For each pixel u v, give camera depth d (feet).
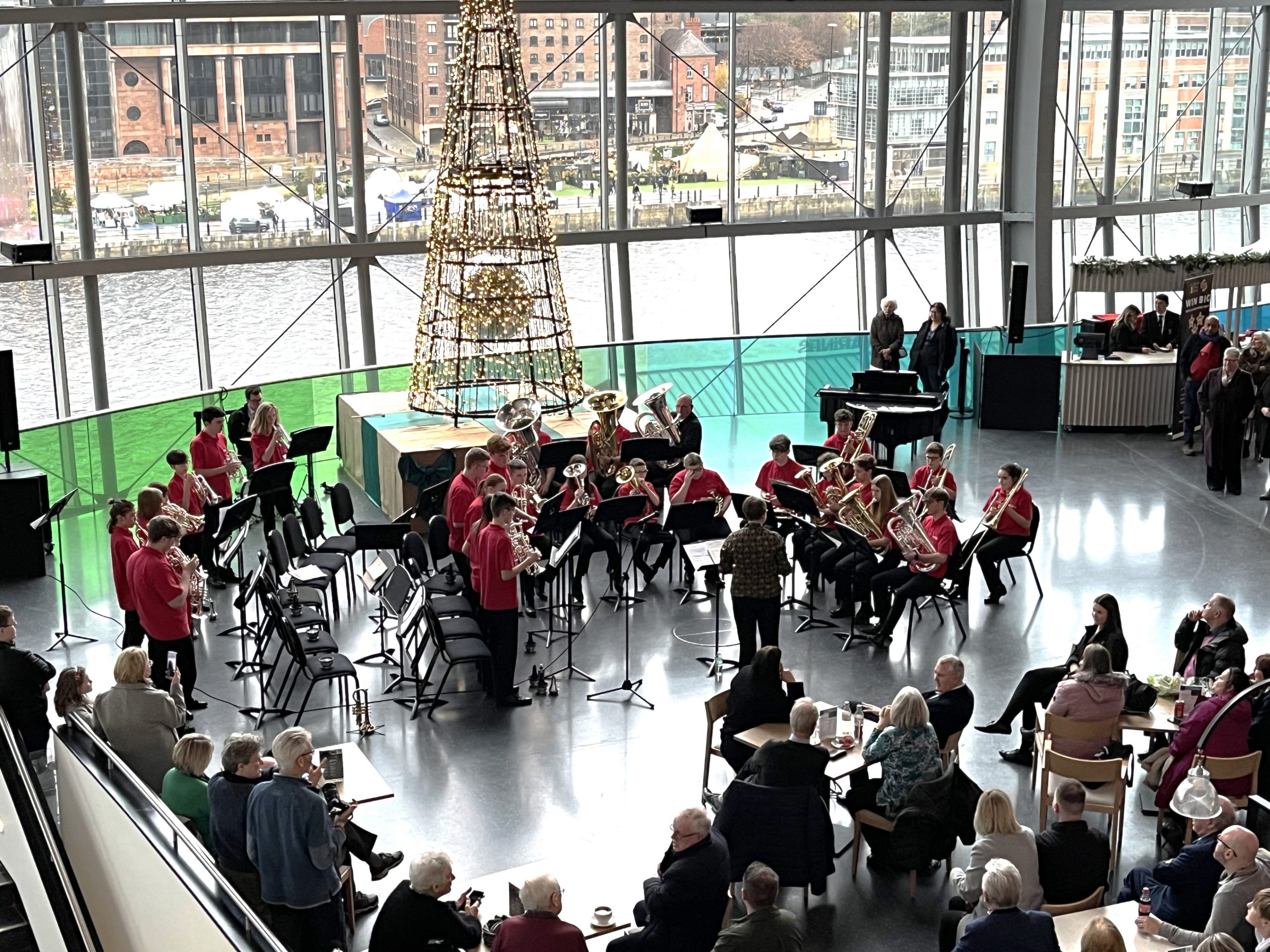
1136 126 65.72
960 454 51.88
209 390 55.67
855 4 58.75
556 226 58.65
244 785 21.34
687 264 61.11
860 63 60.44
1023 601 38.52
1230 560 41.19
